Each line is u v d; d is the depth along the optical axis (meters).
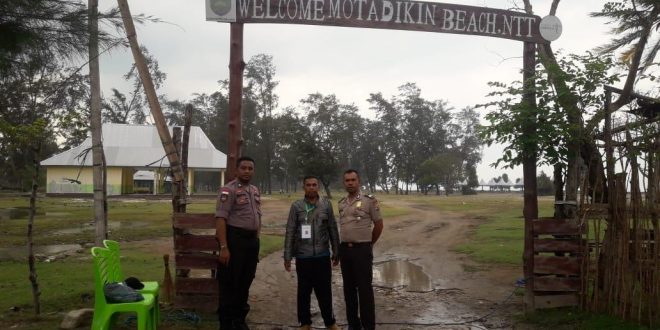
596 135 6.86
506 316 6.86
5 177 44.97
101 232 7.06
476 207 37.12
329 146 54.59
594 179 6.98
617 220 6.02
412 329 6.31
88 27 5.52
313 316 6.92
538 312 6.62
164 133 6.83
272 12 6.70
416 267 11.44
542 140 6.62
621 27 12.30
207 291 6.52
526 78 7.28
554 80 6.74
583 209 6.49
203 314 6.48
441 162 73.56
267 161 68.81
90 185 47.09
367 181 89.38
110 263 5.49
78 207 31.75
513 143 6.87
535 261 6.62
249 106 65.94
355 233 5.88
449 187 84.44
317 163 48.41
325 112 65.50
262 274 10.27
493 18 7.19
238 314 5.80
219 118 68.75
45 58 5.57
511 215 27.88
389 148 81.88
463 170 87.25
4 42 5.20
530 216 6.91
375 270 11.04
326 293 5.96
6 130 6.80
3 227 18.80
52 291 7.57
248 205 5.82
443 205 39.88
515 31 7.24
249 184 5.99
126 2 6.61
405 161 81.38
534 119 6.64
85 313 6.03
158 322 5.93
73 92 7.97
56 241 15.05
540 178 65.56
